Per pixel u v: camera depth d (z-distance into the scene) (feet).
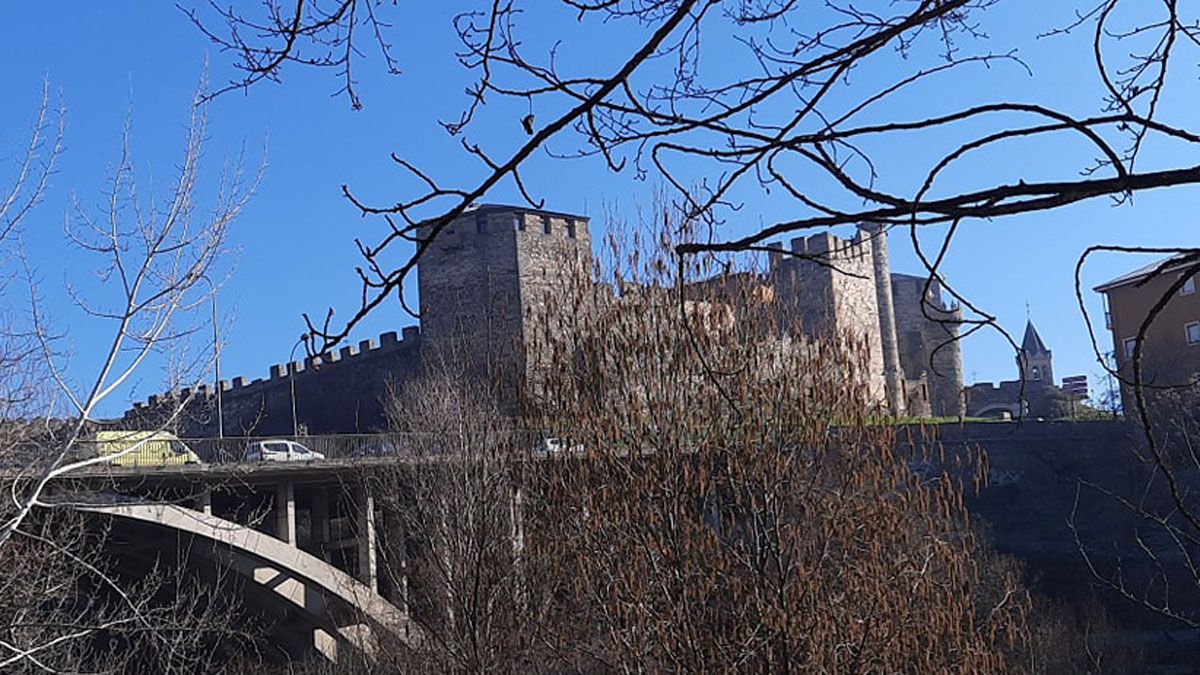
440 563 59.00
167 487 74.49
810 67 8.46
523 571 53.21
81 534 48.73
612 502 46.03
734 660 42.96
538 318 54.13
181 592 69.31
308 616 86.38
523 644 52.65
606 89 8.55
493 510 57.31
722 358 43.60
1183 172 6.89
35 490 36.88
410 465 67.31
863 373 49.01
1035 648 66.39
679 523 45.42
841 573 44.80
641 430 46.39
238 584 85.10
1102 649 73.82
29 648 39.99
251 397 175.11
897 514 45.44
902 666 43.01
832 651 42.63
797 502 45.47
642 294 47.65
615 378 47.52
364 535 81.92
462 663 55.11
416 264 9.50
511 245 154.81
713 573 44.39
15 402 43.39
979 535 83.71
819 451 45.85
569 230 160.97
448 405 67.26
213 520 76.59
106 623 43.45
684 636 43.78
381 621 72.43
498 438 58.08
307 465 85.46
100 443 38.96
